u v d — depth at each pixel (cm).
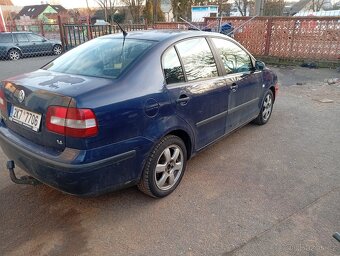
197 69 330
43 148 246
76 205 293
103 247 241
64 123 226
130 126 252
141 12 3094
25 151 251
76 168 224
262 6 1317
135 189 320
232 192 315
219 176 347
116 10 3253
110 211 284
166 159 295
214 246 241
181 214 280
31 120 252
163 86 282
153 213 282
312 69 1047
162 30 358
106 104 236
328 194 312
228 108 381
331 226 263
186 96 304
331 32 1014
